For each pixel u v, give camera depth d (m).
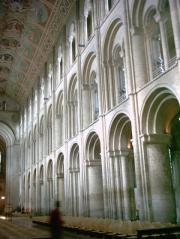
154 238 12.41
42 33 36.34
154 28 18.14
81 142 25.91
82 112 26.31
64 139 30.23
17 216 43.56
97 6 24.52
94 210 24.22
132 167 21.52
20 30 37.94
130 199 20.47
